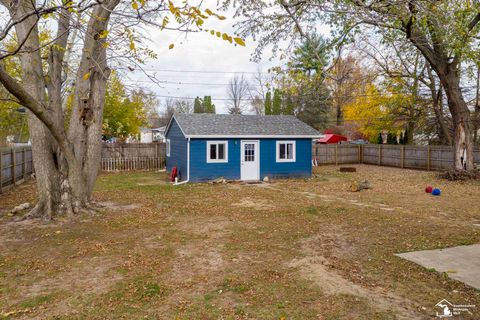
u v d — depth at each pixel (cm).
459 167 1864
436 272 572
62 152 992
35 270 593
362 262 626
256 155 1952
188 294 497
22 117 2227
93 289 515
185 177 1873
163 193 1473
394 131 3091
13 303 470
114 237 794
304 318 428
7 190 1469
